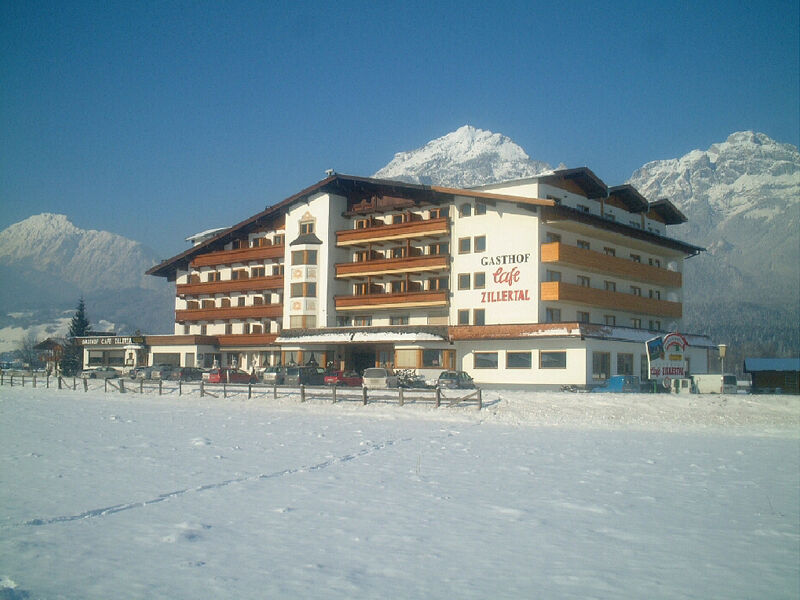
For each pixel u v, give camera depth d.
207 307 86.31
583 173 63.41
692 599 9.26
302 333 71.62
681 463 20.73
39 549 11.00
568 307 63.09
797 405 39.06
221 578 9.76
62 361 99.69
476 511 14.00
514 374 60.19
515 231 61.41
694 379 56.50
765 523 13.34
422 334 64.00
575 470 19.14
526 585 9.68
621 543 11.87
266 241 80.56
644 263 73.88
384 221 71.88
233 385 55.41
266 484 16.44
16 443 23.81
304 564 10.45
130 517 13.09
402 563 10.56
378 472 18.36
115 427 29.86
